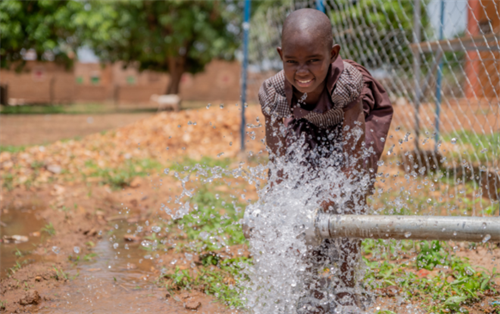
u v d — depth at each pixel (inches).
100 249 136.5
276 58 246.7
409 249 126.0
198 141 309.1
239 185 205.3
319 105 87.1
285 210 77.2
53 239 146.6
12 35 606.5
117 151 294.0
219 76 1312.7
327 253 97.7
